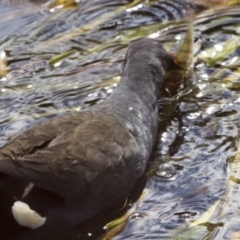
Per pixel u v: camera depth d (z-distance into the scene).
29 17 12.61
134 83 9.34
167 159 8.80
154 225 7.81
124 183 8.05
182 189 8.28
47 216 7.47
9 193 7.31
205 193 8.16
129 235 7.71
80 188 7.57
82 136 7.82
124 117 8.63
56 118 8.16
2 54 11.54
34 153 7.38
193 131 9.30
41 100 10.23
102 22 12.25
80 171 7.54
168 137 9.23
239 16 11.96
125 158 8.02
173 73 10.35
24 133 7.76
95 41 11.73
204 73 10.52
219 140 9.05
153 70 9.63
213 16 12.04
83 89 10.41
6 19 12.59
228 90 10.09
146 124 8.88
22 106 10.11
